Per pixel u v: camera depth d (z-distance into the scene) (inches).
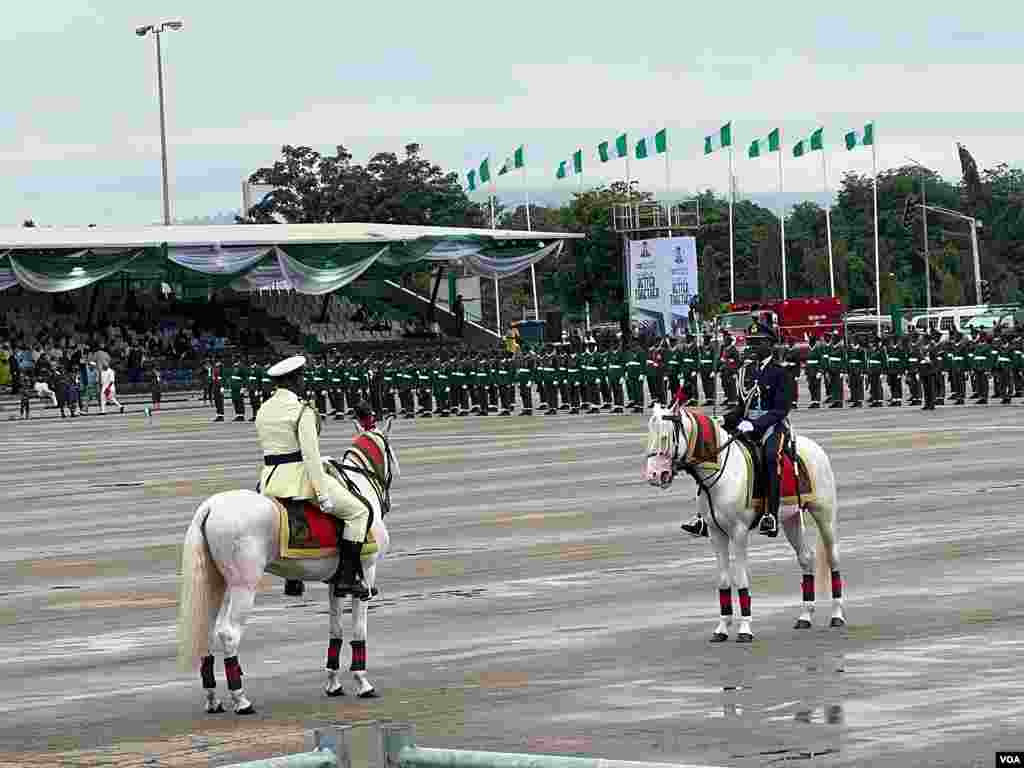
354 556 574.6
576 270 4921.3
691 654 630.5
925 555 868.6
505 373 2463.1
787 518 673.6
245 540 555.5
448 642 690.8
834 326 3806.6
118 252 3577.8
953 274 5787.4
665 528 1051.3
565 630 701.9
